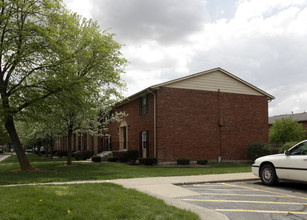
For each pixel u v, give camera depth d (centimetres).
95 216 533
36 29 1370
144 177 1186
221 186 1001
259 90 2373
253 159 2219
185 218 534
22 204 611
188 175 1273
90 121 1931
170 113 2017
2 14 1363
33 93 1436
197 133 2094
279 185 1026
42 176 1216
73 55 1495
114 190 827
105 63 1697
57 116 1758
